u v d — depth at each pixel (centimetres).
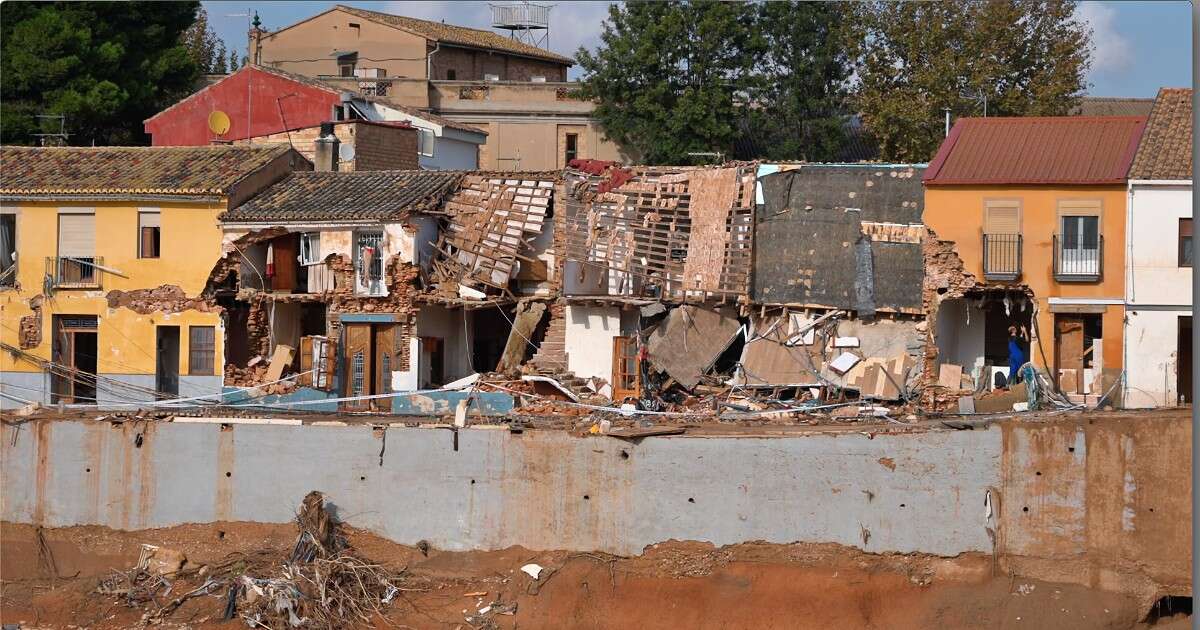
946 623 3750
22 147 5688
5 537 4519
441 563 4112
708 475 3938
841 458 3875
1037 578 3784
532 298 5038
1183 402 4459
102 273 5269
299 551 4088
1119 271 4488
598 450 4012
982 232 4606
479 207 5128
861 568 3847
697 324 4866
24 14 6788
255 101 6719
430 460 4159
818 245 4819
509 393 4650
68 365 5319
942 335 4694
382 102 6612
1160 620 3750
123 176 5384
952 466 3834
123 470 4441
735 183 4912
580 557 4006
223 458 4341
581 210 5066
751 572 3894
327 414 4662
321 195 5259
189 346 5188
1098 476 3772
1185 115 4669
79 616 4112
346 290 5050
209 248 5188
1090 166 4572
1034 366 4441
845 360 4697
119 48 6806
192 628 3928
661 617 3878
